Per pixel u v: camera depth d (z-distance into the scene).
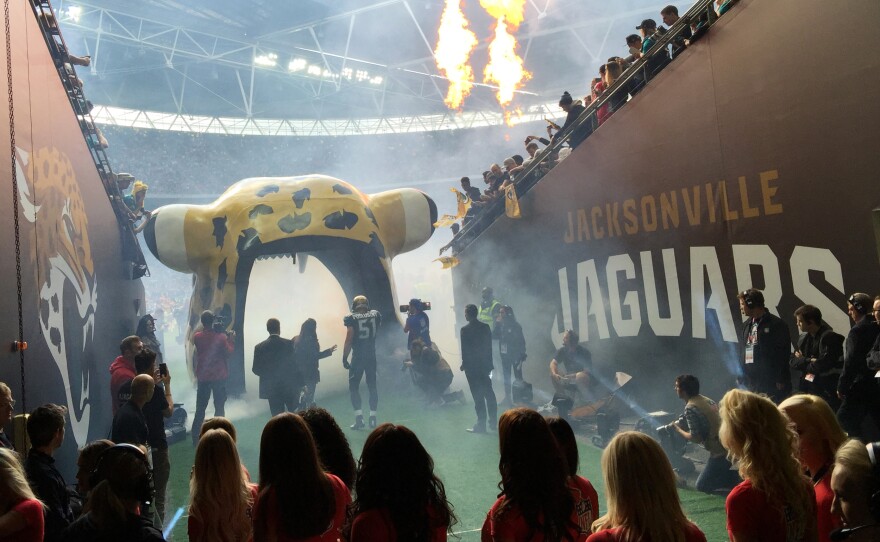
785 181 7.70
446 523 3.29
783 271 7.80
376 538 3.11
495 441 9.70
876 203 6.72
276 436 3.42
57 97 9.83
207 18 32.34
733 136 8.34
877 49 6.57
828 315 7.30
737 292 8.42
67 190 9.94
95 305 11.24
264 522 3.38
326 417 4.13
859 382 6.00
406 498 3.15
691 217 9.06
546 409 10.73
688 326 9.24
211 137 42.94
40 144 8.66
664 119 9.41
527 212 12.96
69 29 30.75
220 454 3.63
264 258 17.03
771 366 6.90
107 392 11.76
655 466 2.85
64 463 8.32
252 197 14.82
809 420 3.41
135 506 3.24
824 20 7.09
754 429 3.15
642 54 10.24
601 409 9.31
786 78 7.58
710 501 6.45
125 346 8.12
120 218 14.31
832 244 7.20
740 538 3.12
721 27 8.38
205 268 14.67
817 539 3.19
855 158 6.89
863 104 6.75
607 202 10.68
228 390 14.20
